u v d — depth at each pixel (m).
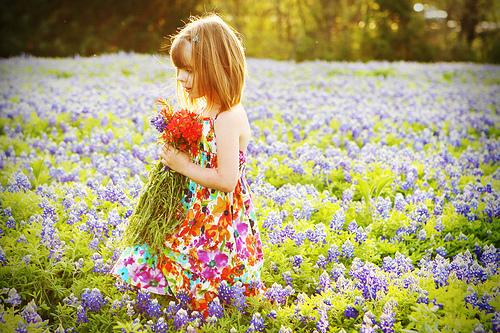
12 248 4.83
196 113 4.34
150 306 4.21
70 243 5.06
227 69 4.15
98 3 29.52
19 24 28.62
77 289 4.54
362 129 9.95
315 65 22.17
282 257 4.94
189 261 4.30
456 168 7.50
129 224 4.41
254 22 34.56
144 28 30.45
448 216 5.90
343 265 4.82
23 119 9.94
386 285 4.50
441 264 4.72
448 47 32.50
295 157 7.83
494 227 5.81
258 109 10.76
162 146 4.27
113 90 13.44
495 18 32.72
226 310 4.32
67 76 16.92
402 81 17.30
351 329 4.20
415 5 33.88
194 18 4.82
